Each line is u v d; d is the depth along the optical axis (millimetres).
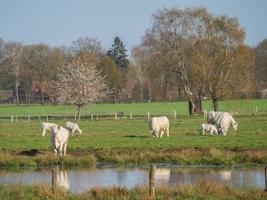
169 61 86250
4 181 29625
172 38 86812
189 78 87125
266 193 21594
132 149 41250
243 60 85062
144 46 87312
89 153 40438
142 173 32625
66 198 21578
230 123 52531
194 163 36156
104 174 32312
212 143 43125
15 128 64875
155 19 87500
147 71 88188
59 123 71938
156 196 21281
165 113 97312
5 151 41719
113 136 50844
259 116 76438
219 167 34531
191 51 86000
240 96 86312
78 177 31156
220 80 85188
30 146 44438
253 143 42719
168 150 40406
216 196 21422
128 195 21531
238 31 85062
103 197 21438
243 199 21016
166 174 31688
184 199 20906
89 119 82938
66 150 41938
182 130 56281
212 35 85688
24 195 22281
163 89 88188
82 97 95000
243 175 30906
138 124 67312
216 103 86812
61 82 97938
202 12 86250
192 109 88125
